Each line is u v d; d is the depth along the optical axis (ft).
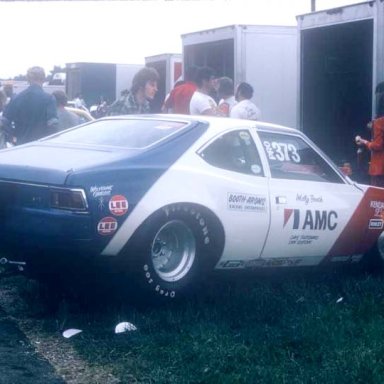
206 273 24.50
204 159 24.40
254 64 51.55
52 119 34.63
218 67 53.98
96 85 102.22
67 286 25.18
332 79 44.34
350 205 27.58
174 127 25.00
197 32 55.01
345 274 28.66
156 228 22.97
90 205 21.81
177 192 23.30
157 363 19.57
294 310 23.76
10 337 21.68
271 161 26.03
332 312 23.13
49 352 20.59
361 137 40.63
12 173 23.03
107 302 24.38
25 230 22.58
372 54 40.73
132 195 22.47
